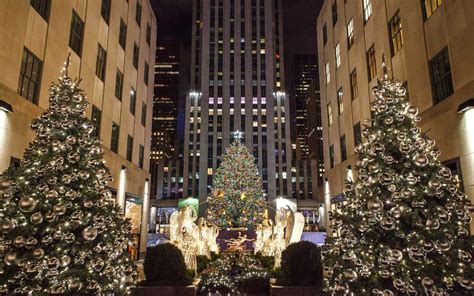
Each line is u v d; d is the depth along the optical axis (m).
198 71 102.62
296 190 103.44
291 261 10.12
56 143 6.56
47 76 13.76
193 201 75.44
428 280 5.61
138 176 25.77
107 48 20.53
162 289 9.72
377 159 6.87
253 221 36.09
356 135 21.97
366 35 20.75
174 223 13.10
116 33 21.97
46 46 13.80
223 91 94.44
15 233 5.82
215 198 38.25
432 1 13.70
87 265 6.17
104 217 6.77
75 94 7.38
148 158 28.98
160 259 10.18
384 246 6.23
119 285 6.73
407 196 6.14
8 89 11.15
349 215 6.96
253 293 11.55
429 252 6.03
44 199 6.09
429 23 13.83
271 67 97.12
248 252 18.27
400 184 6.38
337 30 26.38
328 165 28.06
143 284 10.04
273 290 9.67
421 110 14.26
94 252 6.37
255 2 101.75
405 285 5.72
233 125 92.38
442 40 12.95
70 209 6.32
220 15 100.12
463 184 11.37
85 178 6.64
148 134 29.25
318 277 10.01
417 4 14.70
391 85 7.46
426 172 6.38
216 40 97.94
